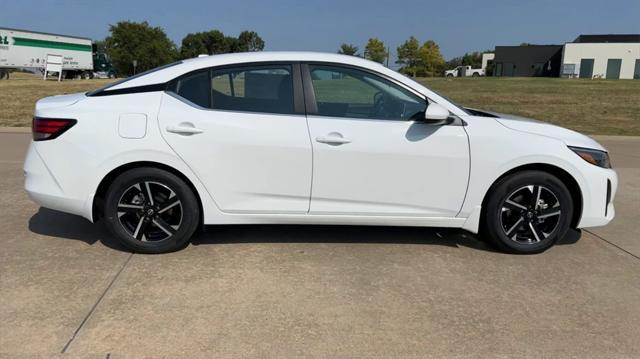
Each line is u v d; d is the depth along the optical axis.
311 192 4.14
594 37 80.62
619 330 3.18
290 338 3.02
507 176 4.25
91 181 4.02
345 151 4.06
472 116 4.28
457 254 4.36
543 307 3.45
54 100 4.30
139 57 85.06
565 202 4.29
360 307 3.40
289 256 4.24
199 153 4.02
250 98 4.14
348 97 4.18
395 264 4.12
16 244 4.38
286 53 4.25
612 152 9.62
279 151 4.05
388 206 4.20
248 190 4.11
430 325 3.20
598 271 4.07
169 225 4.18
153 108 4.04
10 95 21.41
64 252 4.22
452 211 4.26
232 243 4.50
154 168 4.06
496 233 4.31
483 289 3.71
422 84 4.27
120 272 3.85
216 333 3.05
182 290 3.58
